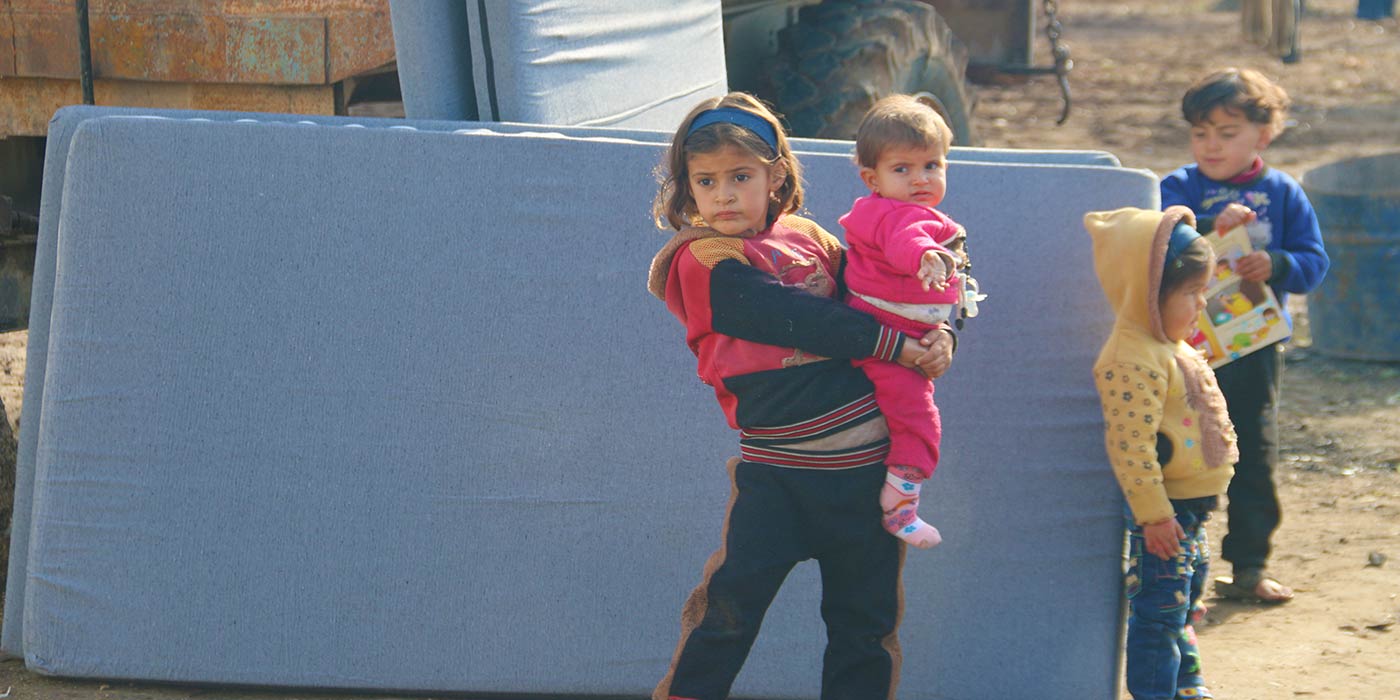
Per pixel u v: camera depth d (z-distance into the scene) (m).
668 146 3.37
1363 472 5.60
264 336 3.52
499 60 3.71
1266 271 3.95
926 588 3.52
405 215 3.49
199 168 3.50
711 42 4.81
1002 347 3.48
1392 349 7.16
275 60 4.46
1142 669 3.35
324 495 3.54
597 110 4.00
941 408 3.49
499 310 3.50
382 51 4.44
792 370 2.81
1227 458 3.31
